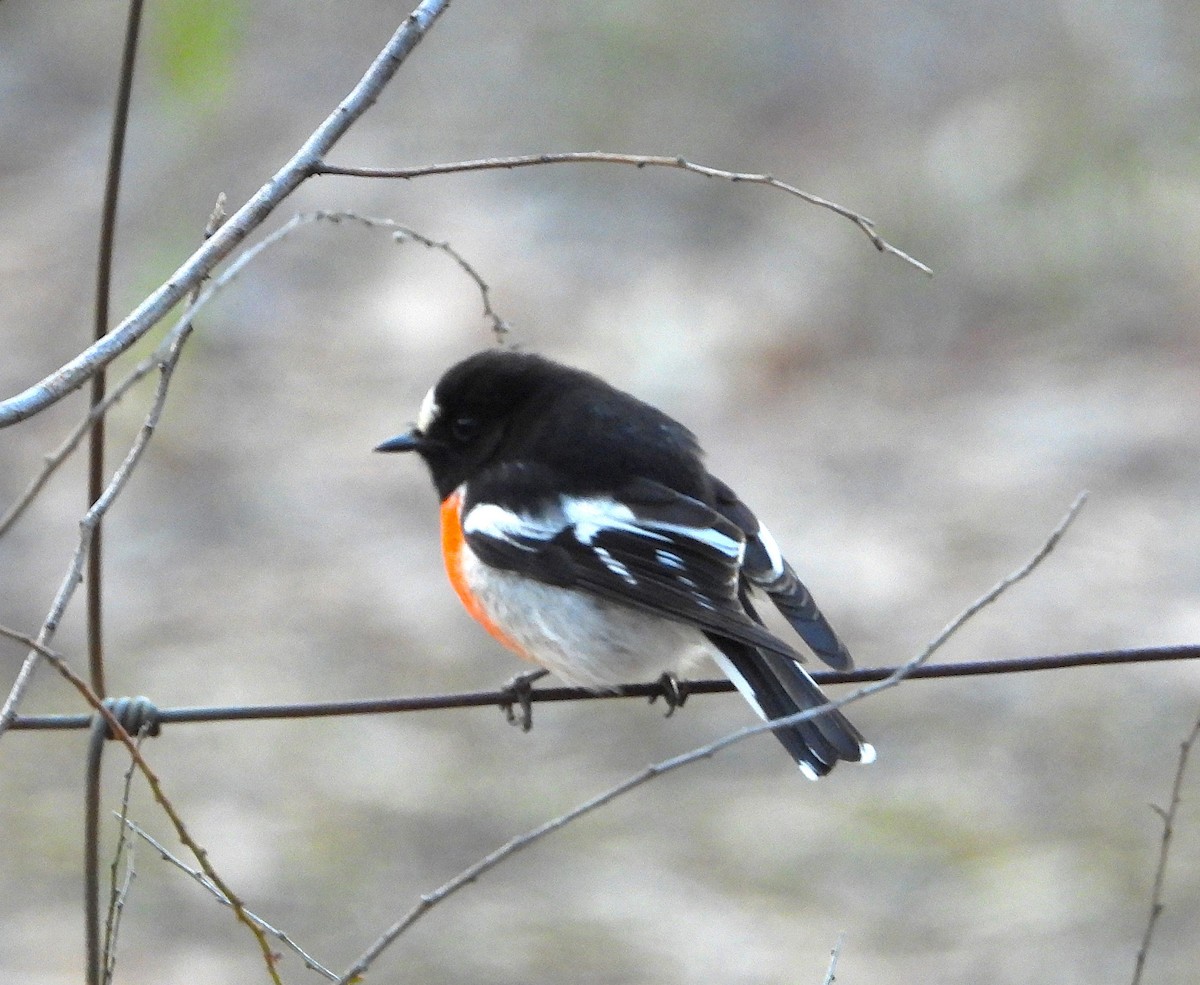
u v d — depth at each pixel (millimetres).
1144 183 16875
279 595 13352
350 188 17906
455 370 7941
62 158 18891
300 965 10016
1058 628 12516
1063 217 16688
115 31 20594
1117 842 10758
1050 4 18766
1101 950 9906
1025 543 13438
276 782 11578
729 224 17438
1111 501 13836
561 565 7148
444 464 8070
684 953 10000
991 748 11688
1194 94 17281
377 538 13992
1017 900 10281
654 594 6906
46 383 4699
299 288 16969
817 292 16422
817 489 14234
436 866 10789
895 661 12258
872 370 15734
